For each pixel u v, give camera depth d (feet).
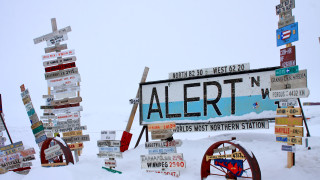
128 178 16.67
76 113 22.36
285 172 14.61
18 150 20.24
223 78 21.21
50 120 31.96
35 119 22.26
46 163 20.74
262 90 19.86
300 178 13.71
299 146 19.43
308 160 15.96
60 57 23.07
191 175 16.22
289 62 15.08
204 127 21.06
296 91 14.37
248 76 20.39
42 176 17.11
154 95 23.71
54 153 20.12
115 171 18.08
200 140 23.07
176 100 22.72
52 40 23.50
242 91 20.47
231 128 20.27
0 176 18.19
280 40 15.65
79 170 17.75
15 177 18.17
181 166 16.31
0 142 23.81
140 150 23.58
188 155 19.66
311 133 36.35
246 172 15.19
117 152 18.06
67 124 22.43
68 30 23.00
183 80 22.66
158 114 23.43
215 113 21.13
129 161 20.51
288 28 15.19
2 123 24.27
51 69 23.41
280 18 15.72
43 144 20.51
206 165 15.30
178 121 22.38
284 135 15.16
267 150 18.89
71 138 21.88
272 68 19.60
